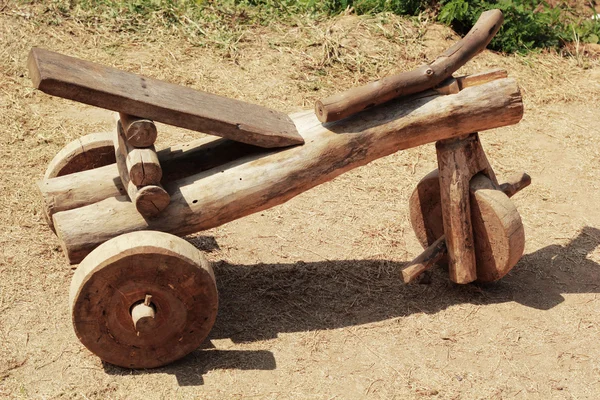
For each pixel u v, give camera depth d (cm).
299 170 278
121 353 265
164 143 358
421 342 283
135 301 261
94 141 296
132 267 258
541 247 323
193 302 264
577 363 279
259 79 397
